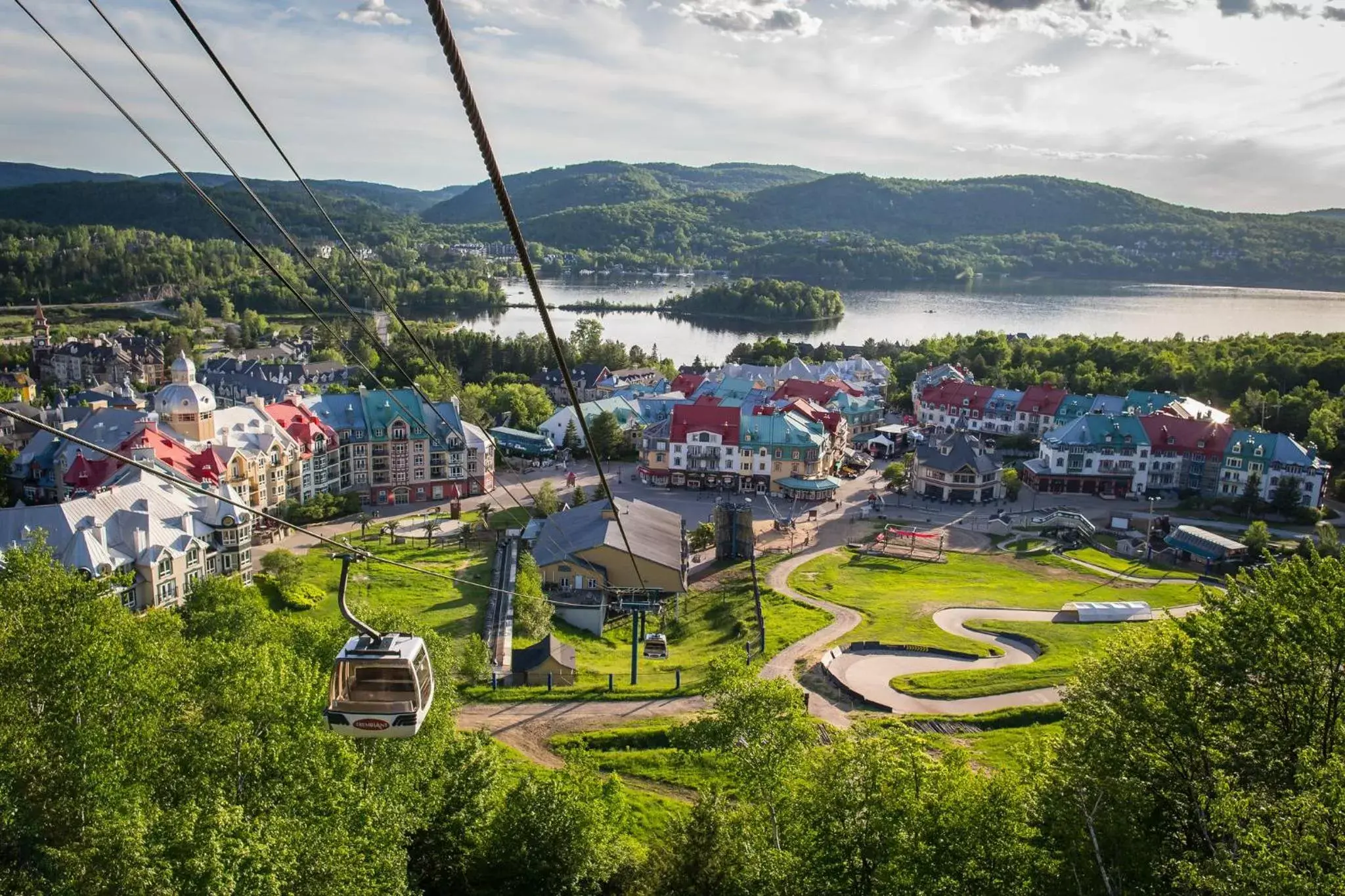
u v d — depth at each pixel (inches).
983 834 1732.3
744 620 4461.1
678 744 2748.5
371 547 5600.4
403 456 6673.2
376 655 1188.5
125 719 1975.9
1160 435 7229.3
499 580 5044.3
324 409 6579.7
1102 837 1729.8
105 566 3998.5
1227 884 1309.1
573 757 2623.0
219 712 2071.9
